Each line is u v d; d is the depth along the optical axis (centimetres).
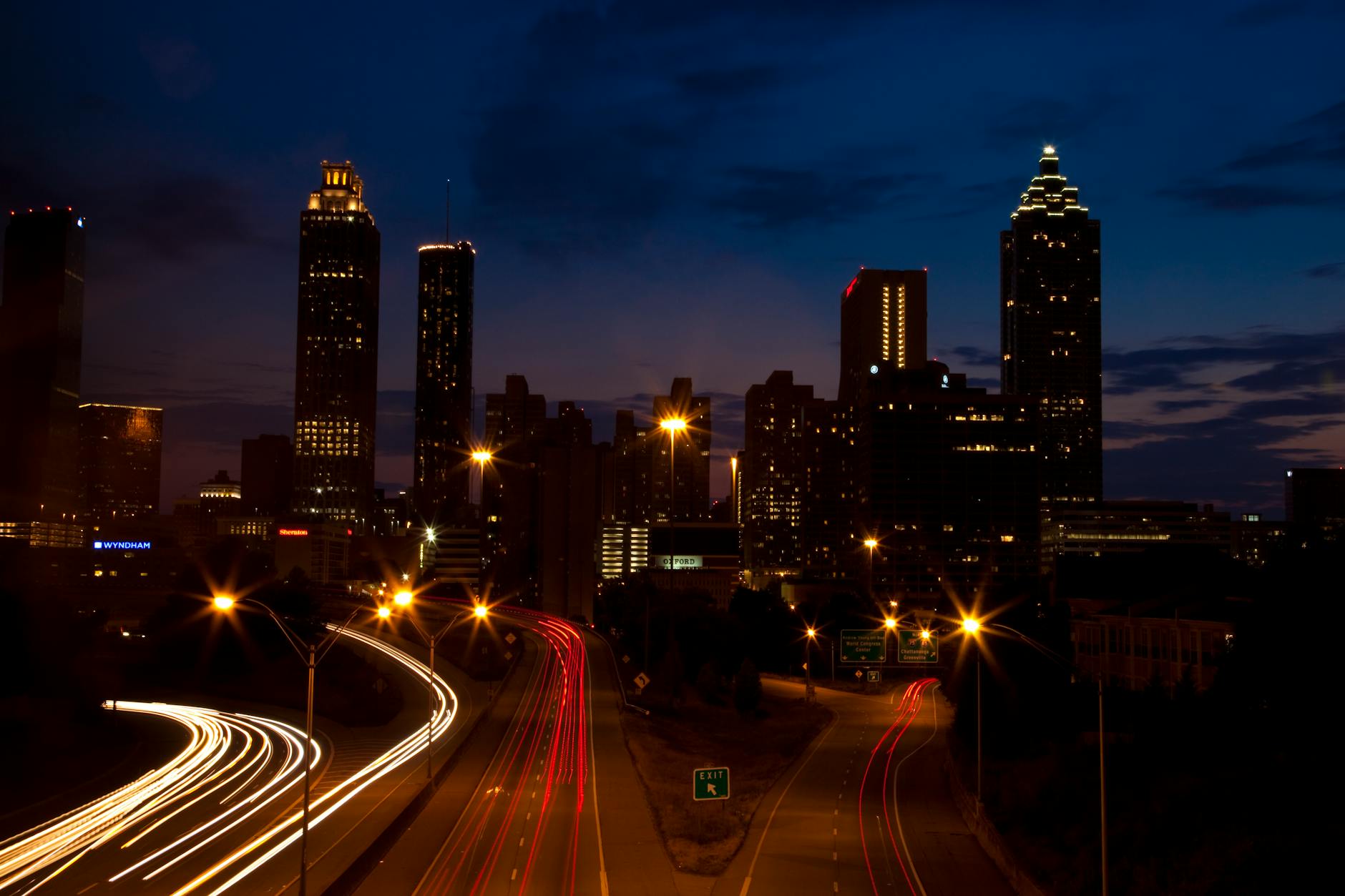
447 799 6975
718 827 6081
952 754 8712
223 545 15350
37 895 4834
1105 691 8406
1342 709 5962
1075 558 12206
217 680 13825
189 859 5441
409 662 14775
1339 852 4419
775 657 17075
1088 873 4900
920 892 4975
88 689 11719
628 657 15438
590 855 5444
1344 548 6397
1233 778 5666
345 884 4697
